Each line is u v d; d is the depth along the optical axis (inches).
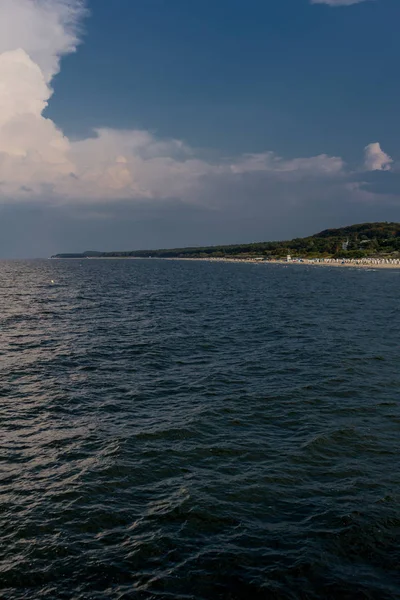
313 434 717.9
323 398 894.4
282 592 387.9
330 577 405.1
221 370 1109.1
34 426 753.0
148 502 523.5
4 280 4756.4
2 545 447.2
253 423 768.3
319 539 456.1
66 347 1352.1
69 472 594.2
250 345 1402.6
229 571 412.2
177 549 442.0
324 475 586.6
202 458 636.7
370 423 764.6
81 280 4881.9
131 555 433.7
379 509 506.9
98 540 456.1
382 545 447.5
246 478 578.6
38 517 493.0
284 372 1086.4
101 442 689.0
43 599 382.0
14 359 1192.8
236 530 471.2
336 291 3479.3
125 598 382.0
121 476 583.5
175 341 1461.6
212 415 804.6
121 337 1521.9
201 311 2234.3
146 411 828.6
